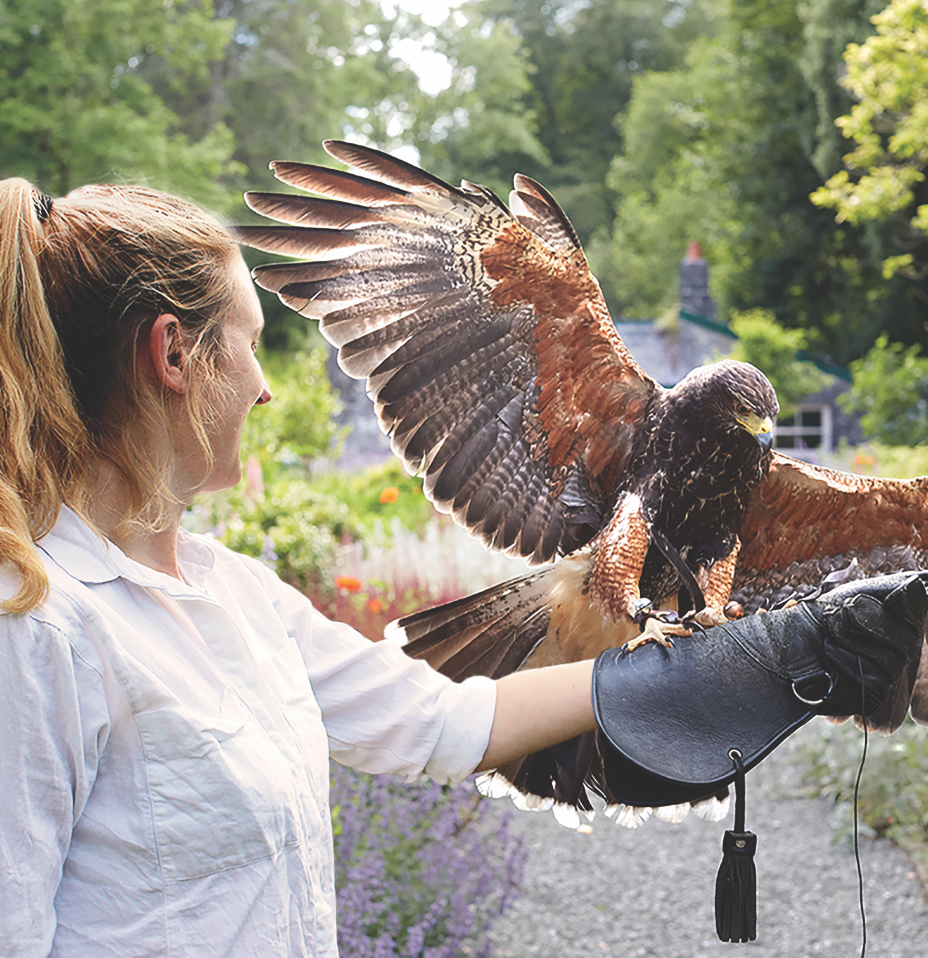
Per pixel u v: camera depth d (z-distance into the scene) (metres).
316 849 1.22
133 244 1.18
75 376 1.18
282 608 1.52
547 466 1.96
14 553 1.03
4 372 1.11
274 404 14.71
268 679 1.29
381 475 14.14
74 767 1.04
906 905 3.98
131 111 23.72
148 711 1.08
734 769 1.39
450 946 3.33
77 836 1.07
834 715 1.47
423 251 1.85
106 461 1.21
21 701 1.00
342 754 1.54
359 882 3.15
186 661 1.17
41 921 1.00
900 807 4.49
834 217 25.80
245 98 31.23
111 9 23.16
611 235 43.22
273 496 8.43
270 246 1.79
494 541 1.98
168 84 30.05
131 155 22.48
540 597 1.94
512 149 42.00
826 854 4.43
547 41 47.50
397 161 1.79
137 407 1.19
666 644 1.52
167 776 1.08
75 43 23.28
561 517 1.98
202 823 1.09
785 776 5.23
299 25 31.34
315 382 15.33
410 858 3.53
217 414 1.26
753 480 1.85
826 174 23.81
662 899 4.12
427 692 1.54
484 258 1.84
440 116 41.12
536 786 1.77
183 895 1.08
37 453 1.13
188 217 1.26
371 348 1.87
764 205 26.98
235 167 25.03
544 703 1.56
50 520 1.12
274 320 27.83
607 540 1.84
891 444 15.97
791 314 27.27
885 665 1.45
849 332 26.05
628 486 1.88
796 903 4.05
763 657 1.48
